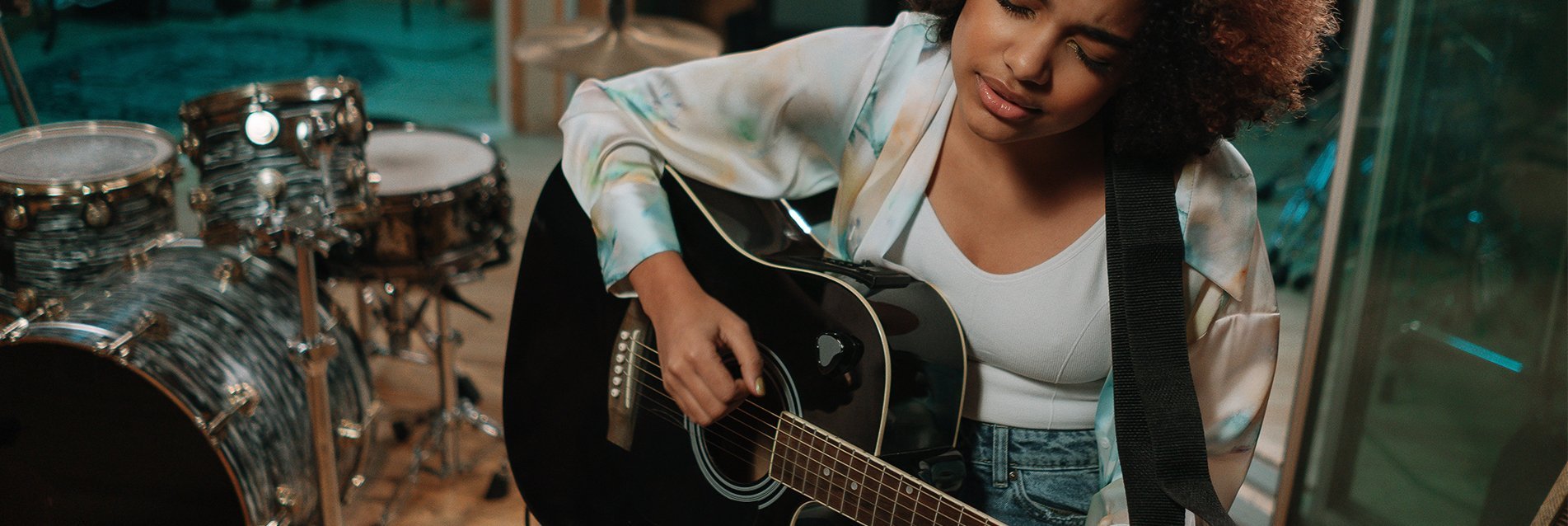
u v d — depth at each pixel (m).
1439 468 1.91
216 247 1.86
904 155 0.96
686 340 0.97
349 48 5.12
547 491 1.24
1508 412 1.77
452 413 2.23
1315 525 2.11
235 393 1.60
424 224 1.98
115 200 1.71
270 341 1.74
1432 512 1.93
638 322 1.15
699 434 1.11
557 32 2.91
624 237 1.05
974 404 0.99
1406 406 1.94
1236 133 0.85
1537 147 1.64
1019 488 0.99
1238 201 0.88
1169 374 0.88
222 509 1.62
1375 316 1.93
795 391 1.02
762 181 1.07
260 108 1.77
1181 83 0.80
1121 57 0.78
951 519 0.93
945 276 0.96
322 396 1.58
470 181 2.03
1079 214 0.92
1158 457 0.88
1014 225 0.93
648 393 1.15
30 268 1.71
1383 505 2.01
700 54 2.80
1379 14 1.74
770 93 1.03
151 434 1.57
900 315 0.97
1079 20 0.75
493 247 2.16
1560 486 0.81
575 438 1.22
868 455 0.96
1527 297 1.71
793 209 1.11
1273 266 3.39
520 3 3.89
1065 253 0.91
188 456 1.59
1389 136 1.80
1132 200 0.88
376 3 5.87
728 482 1.09
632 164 1.08
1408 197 1.83
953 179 0.95
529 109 4.09
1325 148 3.38
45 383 1.54
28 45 4.27
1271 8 0.77
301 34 5.27
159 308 1.62
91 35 4.82
